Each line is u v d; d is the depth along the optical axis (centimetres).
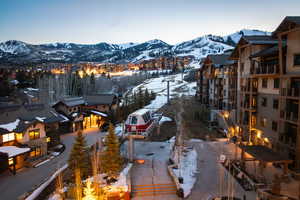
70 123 4178
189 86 8581
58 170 2105
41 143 2852
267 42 2525
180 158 2250
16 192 1945
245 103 2812
